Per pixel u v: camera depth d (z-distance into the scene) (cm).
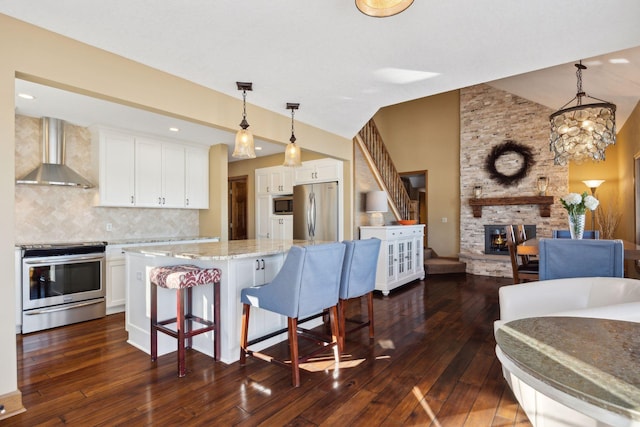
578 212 337
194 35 227
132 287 308
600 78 410
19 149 379
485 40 236
